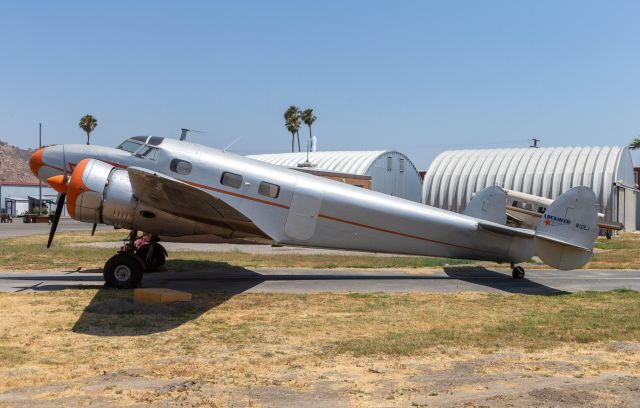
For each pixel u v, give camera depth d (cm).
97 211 1354
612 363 788
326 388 664
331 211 1509
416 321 1059
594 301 1299
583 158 5247
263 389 657
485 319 1083
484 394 645
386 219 1549
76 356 787
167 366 745
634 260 2320
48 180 1416
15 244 2584
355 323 1035
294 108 8719
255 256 2189
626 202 5200
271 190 1469
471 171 5741
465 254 1638
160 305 1142
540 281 1653
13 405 591
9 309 1095
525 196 4094
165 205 1319
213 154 1466
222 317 1070
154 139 1462
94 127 8256
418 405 607
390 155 5672
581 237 1501
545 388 667
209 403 606
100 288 1355
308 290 1418
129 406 593
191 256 2141
